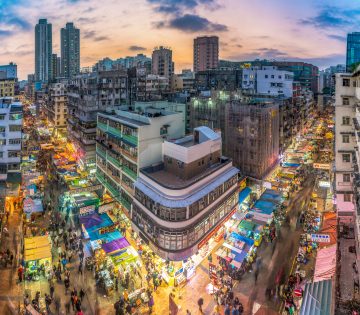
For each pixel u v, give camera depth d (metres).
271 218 46.31
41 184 63.25
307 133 113.19
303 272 35.00
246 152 58.16
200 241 37.38
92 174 67.19
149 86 99.44
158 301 33.06
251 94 81.88
